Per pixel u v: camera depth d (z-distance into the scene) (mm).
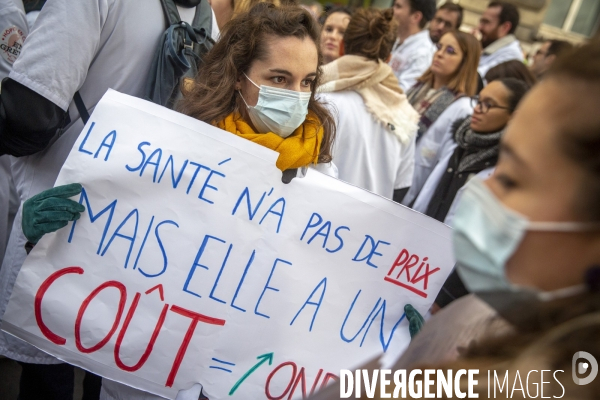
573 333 713
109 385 1785
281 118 1718
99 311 1638
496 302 840
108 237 1640
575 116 704
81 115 1917
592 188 708
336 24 3781
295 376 1683
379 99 2877
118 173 1639
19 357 1942
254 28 1716
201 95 1787
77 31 1741
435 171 3246
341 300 1717
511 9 5453
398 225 1741
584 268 740
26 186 1976
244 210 1666
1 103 1756
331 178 1728
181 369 1639
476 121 2947
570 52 742
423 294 1771
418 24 4980
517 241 764
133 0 1872
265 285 1669
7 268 1899
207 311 1643
